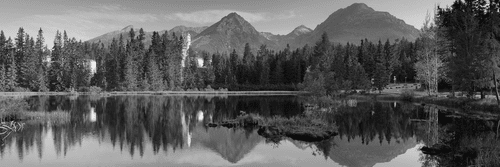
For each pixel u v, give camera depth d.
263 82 137.62
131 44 133.38
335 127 32.31
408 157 22.03
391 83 120.94
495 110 37.38
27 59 105.88
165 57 130.12
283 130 31.14
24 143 26.55
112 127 35.28
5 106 38.41
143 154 23.42
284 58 154.50
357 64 103.62
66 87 108.50
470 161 19.28
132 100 76.44
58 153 23.38
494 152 18.45
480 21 48.22
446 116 40.28
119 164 20.86
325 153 23.67
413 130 32.19
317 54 147.12
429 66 62.41
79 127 34.94
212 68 146.12
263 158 22.38
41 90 104.56
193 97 91.56
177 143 27.16
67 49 117.38
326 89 71.81
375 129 33.25
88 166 20.31
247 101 74.56
